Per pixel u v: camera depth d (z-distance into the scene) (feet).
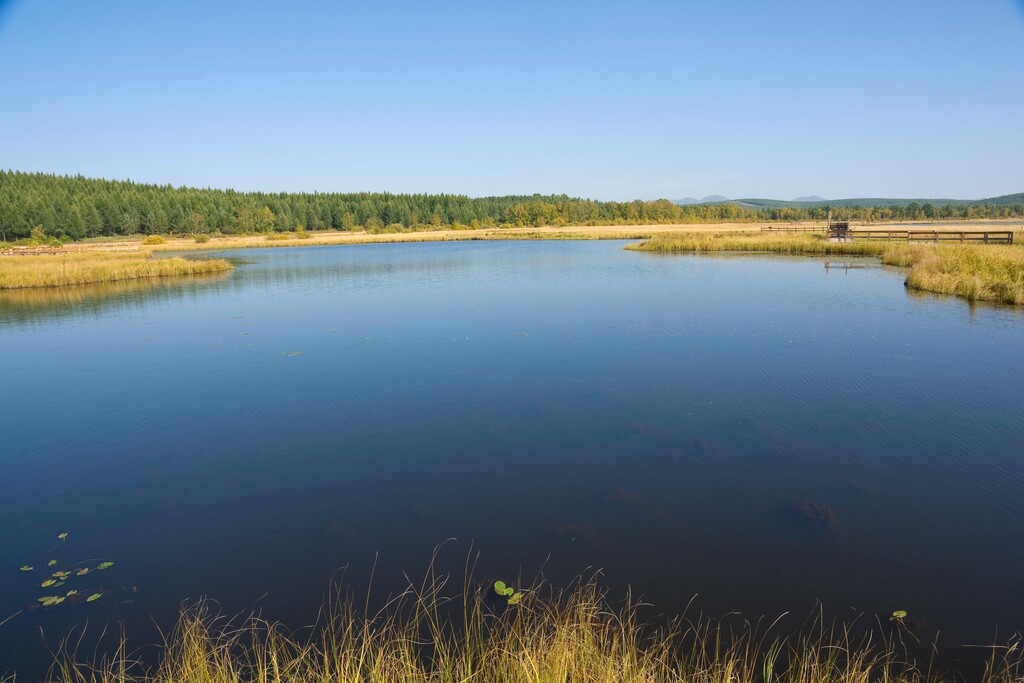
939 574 16.93
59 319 64.34
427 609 15.70
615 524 20.03
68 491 23.82
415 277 98.68
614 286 78.43
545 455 25.79
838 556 17.89
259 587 17.15
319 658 13.85
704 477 23.27
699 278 84.69
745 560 17.79
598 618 15.08
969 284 62.39
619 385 35.35
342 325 56.65
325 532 20.15
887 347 42.24
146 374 41.16
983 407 30.04
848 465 24.00
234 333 54.44
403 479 23.98
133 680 13.25
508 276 95.61
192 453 27.35
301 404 33.83
